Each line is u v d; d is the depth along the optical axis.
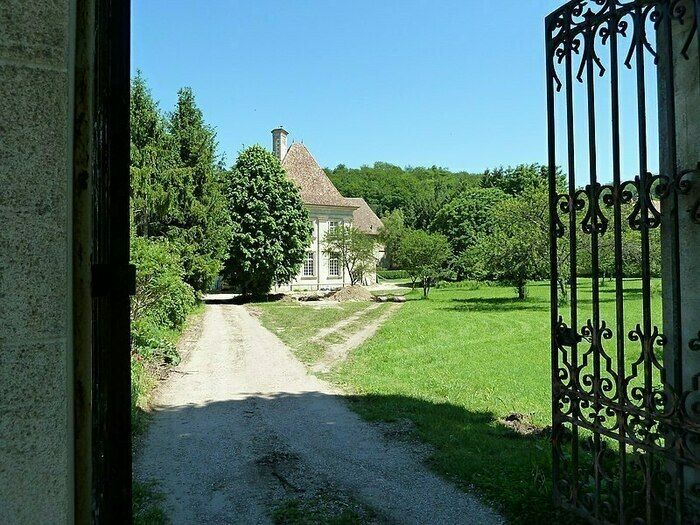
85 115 1.34
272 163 29.20
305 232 30.22
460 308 21.78
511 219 22.91
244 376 9.23
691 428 2.53
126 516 1.62
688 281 3.15
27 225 1.23
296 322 18.12
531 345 12.08
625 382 2.90
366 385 8.39
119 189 1.66
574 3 3.20
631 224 2.83
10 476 1.22
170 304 12.14
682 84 3.13
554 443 3.50
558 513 3.60
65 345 1.27
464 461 4.91
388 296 30.75
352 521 3.85
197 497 4.30
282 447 5.52
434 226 45.84
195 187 22.36
